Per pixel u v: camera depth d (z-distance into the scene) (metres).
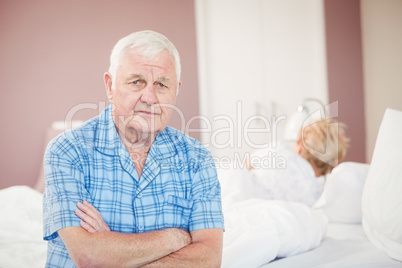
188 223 1.16
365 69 4.06
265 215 1.32
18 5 3.45
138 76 1.10
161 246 1.03
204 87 3.70
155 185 1.14
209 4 3.79
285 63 3.91
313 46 3.96
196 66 3.69
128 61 1.10
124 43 1.12
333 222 1.76
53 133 3.31
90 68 3.53
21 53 3.45
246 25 3.84
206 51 3.77
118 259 0.99
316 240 1.34
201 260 1.06
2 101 3.42
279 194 1.80
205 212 1.14
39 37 3.47
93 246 0.99
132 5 3.61
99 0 3.55
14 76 3.44
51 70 3.48
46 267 1.08
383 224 1.31
